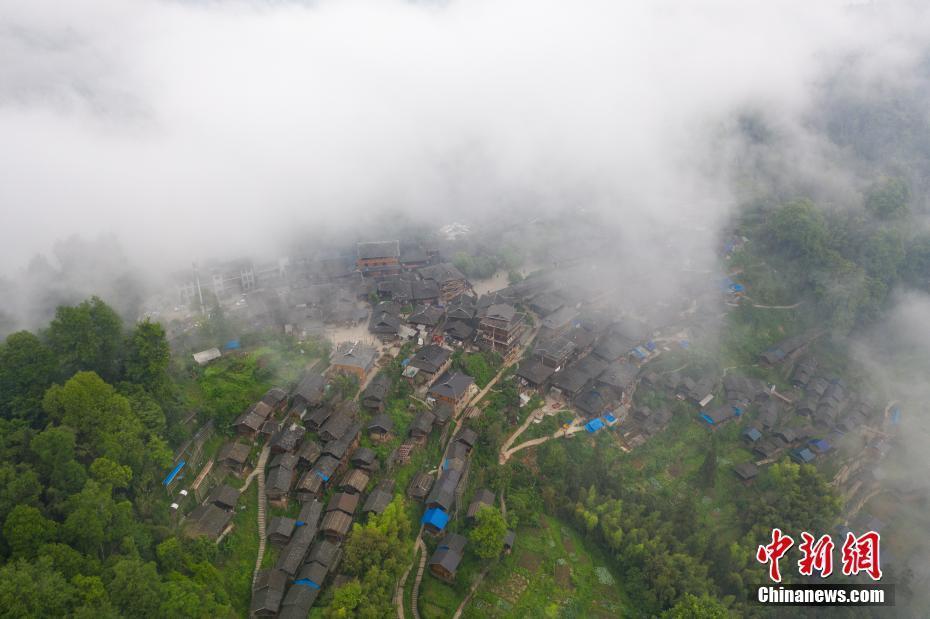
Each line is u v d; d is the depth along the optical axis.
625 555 72.81
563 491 80.50
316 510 65.06
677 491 89.00
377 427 76.69
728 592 72.88
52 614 39.88
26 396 56.59
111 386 58.72
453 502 72.56
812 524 82.62
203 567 53.38
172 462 61.12
